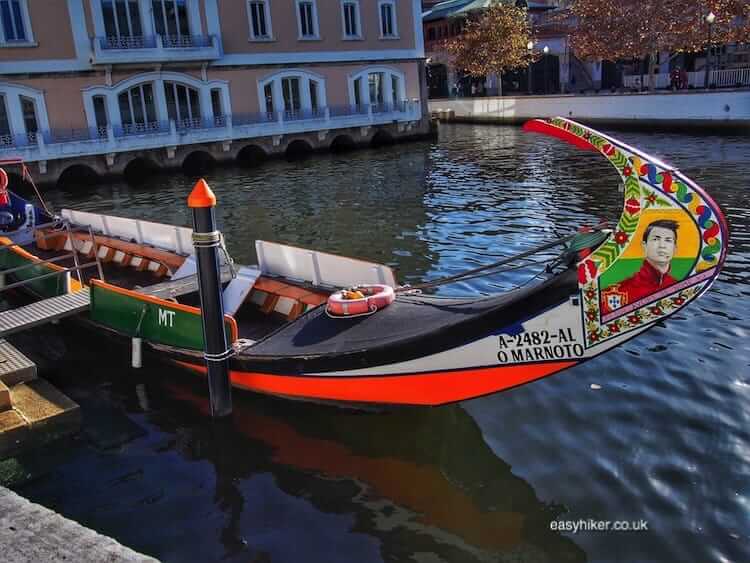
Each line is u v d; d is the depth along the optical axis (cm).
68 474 610
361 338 641
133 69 2966
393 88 3822
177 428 680
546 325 547
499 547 497
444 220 1598
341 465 607
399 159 2956
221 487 584
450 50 4688
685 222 479
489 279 1105
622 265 509
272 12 3319
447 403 627
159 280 1048
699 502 523
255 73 3312
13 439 624
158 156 3014
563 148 2870
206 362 683
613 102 3538
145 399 743
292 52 3409
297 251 872
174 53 2991
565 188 1908
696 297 489
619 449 596
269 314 857
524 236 1400
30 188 2683
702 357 757
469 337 577
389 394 638
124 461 628
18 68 2695
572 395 690
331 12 3503
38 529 410
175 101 3108
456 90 5022
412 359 604
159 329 773
